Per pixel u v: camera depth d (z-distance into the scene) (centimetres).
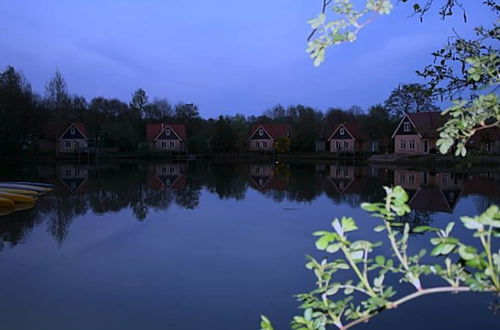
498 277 152
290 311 676
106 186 2555
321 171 3756
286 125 6588
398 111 4850
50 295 752
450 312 641
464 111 204
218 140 6291
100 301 725
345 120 6506
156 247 1097
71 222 1454
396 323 608
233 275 859
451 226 170
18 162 4869
